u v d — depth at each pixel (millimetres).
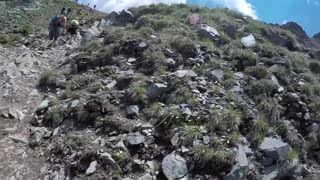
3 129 14281
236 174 11797
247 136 13742
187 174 11758
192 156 12164
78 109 14867
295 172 12992
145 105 14953
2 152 13023
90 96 15758
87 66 19078
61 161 12586
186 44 19062
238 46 20922
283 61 19641
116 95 15625
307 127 15641
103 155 12227
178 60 18078
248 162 12516
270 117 15078
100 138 13398
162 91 15445
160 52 18344
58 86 17875
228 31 23672
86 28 29750
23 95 17297
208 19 24688
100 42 21984
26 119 15297
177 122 13492
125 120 14047
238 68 18578
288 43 25141
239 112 14375
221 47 20719
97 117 14414
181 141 12641
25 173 12227
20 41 26641
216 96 15352
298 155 13930
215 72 17188
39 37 27922
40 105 16000
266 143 13484
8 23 36375
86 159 12336
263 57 20234
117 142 13055
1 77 18656
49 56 23031
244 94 16172
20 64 20672
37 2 51250
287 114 16031
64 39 26188
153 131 13406
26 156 13008
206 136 12906
